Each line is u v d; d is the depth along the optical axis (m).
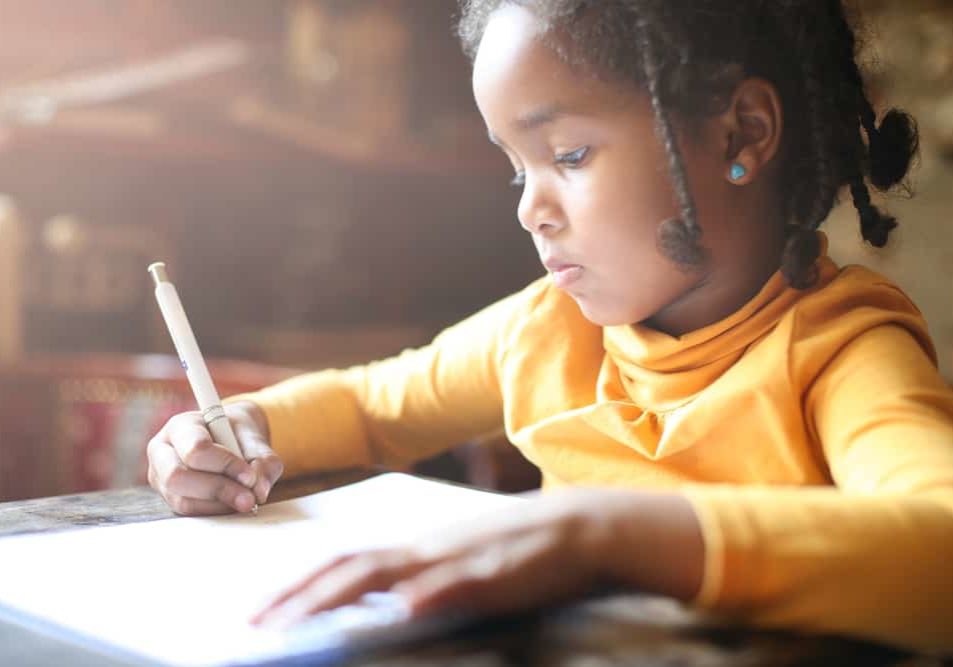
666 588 0.46
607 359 0.75
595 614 0.48
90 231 2.16
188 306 2.53
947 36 2.12
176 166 2.45
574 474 0.73
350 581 0.47
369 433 0.89
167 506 0.72
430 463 1.42
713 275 0.68
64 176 2.31
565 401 0.76
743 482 0.67
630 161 0.64
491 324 0.85
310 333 2.54
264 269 2.67
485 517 0.48
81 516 0.70
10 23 2.42
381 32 2.72
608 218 0.64
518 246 2.95
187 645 0.46
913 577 0.46
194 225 2.55
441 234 2.88
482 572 0.45
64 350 2.19
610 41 0.63
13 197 2.26
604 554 0.46
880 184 0.75
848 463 0.58
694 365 0.69
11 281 1.59
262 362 2.42
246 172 2.53
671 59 0.63
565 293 0.79
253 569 0.58
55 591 0.54
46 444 1.47
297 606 0.47
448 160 2.65
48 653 0.47
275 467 0.73
